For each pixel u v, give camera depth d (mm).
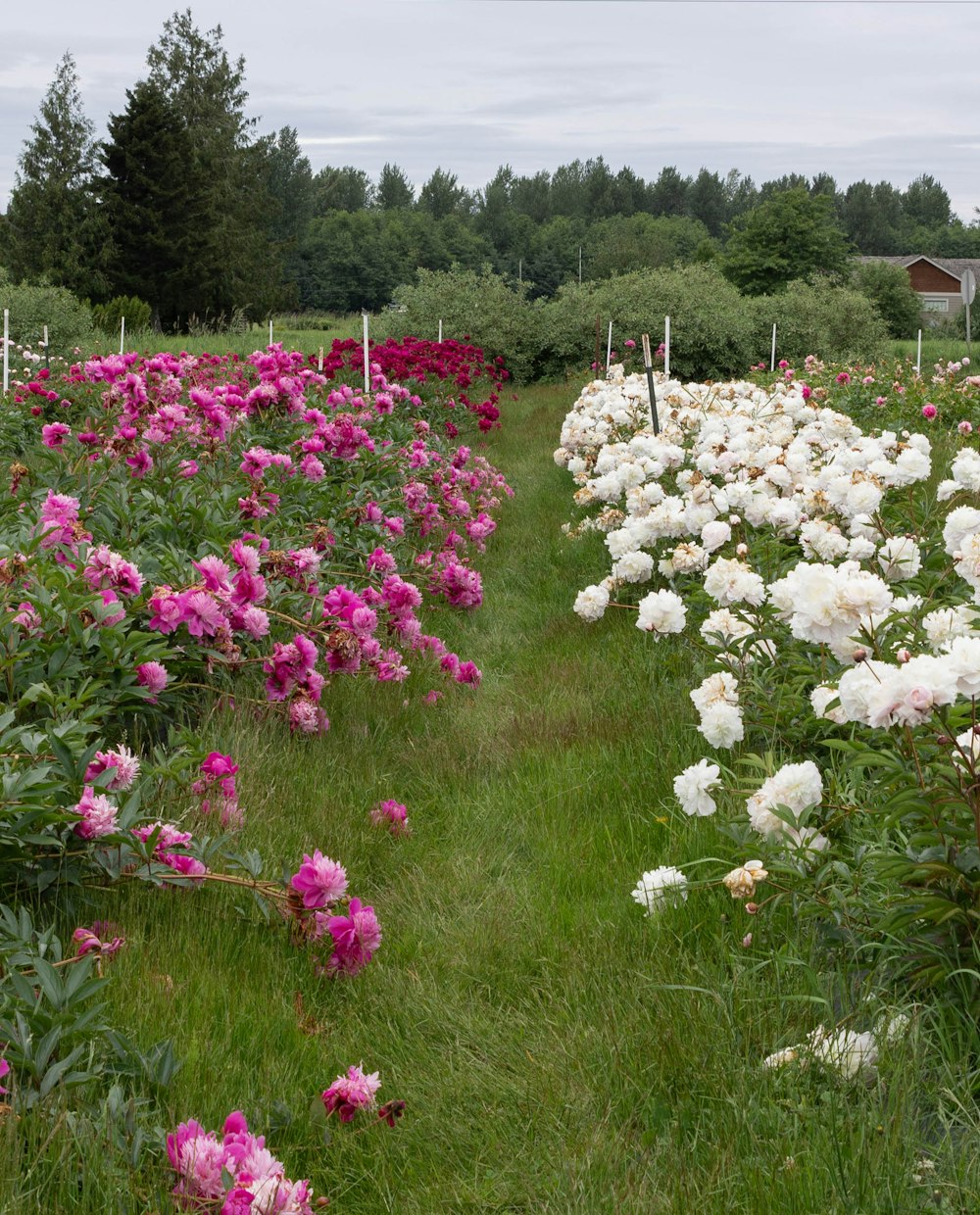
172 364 8086
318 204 146750
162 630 4375
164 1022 2959
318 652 5605
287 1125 2783
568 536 9258
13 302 25781
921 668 2627
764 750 4496
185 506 5824
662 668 5840
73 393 13109
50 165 59000
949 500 6668
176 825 3768
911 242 163500
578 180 187750
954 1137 2570
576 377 26484
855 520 5660
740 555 5613
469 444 15281
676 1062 2932
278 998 3262
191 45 71688
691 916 3564
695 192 186750
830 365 22000
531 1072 3037
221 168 70312
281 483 7008
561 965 3529
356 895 4105
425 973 3605
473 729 5699
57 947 2908
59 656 4074
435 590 7465
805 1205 2381
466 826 4672
